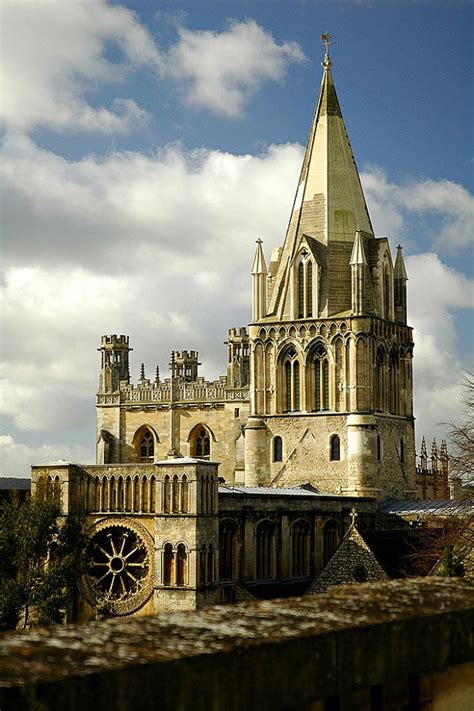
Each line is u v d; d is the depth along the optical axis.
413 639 14.31
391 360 136.88
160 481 102.12
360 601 15.06
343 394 130.88
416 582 17.08
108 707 10.74
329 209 135.50
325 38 141.25
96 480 106.44
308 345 132.75
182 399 172.38
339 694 13.17
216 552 102.56
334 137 138.25
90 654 11.23
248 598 108.25
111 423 175.75
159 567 101.50
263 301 137.12
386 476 133.12
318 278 133.62
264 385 135.00
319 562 120.12
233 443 168.50
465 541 98.38
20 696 10.25
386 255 137.50
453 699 15.31
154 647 11.70
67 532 102.38
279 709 12.38
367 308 132.12
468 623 15.28
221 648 11.92
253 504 111.56
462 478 103.62
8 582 94.56
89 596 105.19
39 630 12.23
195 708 11.46
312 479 131.25
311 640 12.85
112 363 177.38
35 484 106.81
